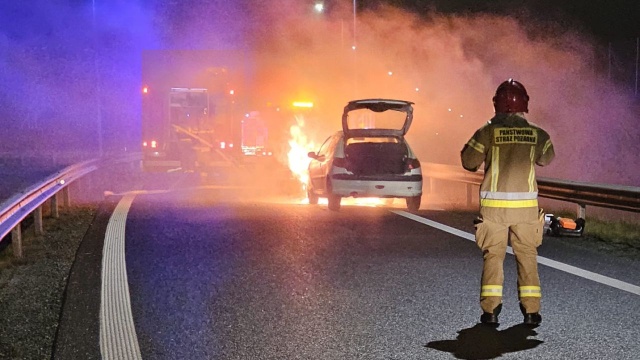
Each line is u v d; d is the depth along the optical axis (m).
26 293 8.42
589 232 12.19
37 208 12.54
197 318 6.89
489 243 6.55
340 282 8.30
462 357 5.73
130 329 6.57
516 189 6.46
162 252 10.14
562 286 8.02
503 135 6.50
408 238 11.27
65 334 6.44
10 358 6.14
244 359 5.75
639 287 7.97
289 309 7.18
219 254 9.97
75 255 10.17
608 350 5.86
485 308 6.53
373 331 6.44
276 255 9.88
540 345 6.01
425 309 7.15
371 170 15.23
